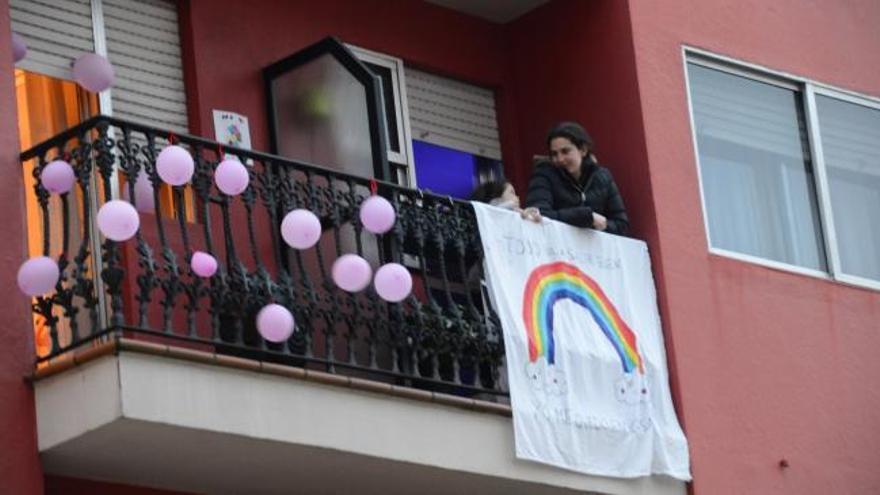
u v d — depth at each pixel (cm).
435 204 1499
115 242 1319
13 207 1347
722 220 1669
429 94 1711
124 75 1529
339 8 1664
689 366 1584
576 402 1504
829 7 1805
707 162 1678
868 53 1820
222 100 1566
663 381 1567
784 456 1622
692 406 1573
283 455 1384
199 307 1427
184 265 1481
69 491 1369
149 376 1309
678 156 1639
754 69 1731
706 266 1627
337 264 1387
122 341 1301
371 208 1427
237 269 1376
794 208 1727
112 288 1313
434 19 1717
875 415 1694
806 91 1764
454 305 1479
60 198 1419
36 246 1439
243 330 1418
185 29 1568
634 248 1588
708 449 1574
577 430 1497
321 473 1423
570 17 1697
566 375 1505
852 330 1709
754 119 1723
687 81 1675
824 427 1656
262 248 1544
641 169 1620
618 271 1570
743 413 1608
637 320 1568
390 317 1455
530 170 1716
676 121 1650
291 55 1584
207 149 1440
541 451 1473
